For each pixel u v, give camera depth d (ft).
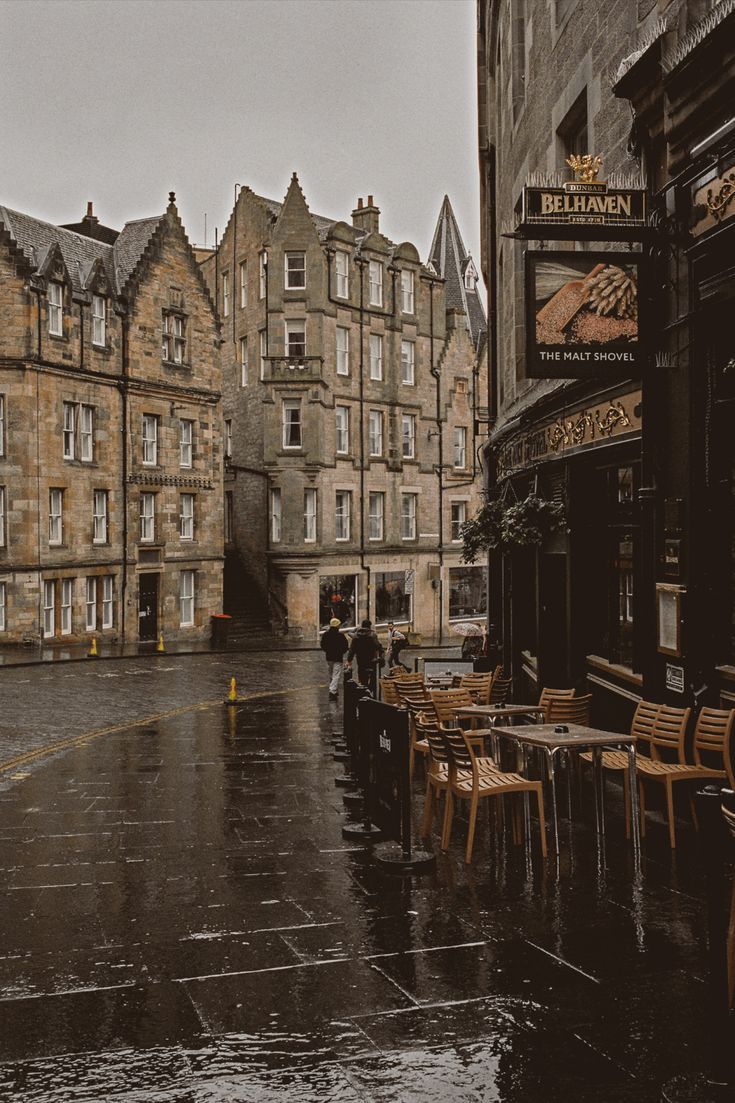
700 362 28.04
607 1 37.01
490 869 24.75
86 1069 14.34
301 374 142.61
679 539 29.01
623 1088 13.64
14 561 105.91
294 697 71.61
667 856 25.46
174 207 128.88
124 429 120.57
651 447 30.76
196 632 131.85
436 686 48.98
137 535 122.83
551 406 44.06
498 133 68.33
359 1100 13.41
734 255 26.11
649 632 31.27
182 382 130.11
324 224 161.99
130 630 121.80
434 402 168.35
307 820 31.65
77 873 25.52
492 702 43.11
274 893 23.31
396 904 22.12
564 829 28.58
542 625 48.52
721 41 25.18
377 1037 15.29
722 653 28.43
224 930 20.62
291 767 42.29
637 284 30.22
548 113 46.98
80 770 42.06
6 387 105.81
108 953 19.31
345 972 18.01
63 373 110.83
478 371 177.17
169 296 127.85
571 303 30.19
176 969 18.34
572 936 19.63
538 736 25.86
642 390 30.81
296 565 142.51
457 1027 15.60
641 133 31.32
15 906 22.65
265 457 143.74
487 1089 13.66
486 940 19.54
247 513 151.74
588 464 42.06
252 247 152.15
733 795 13.35
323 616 147.13
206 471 134.31
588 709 33.81
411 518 165.27
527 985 17.21
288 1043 15.11
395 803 25.76
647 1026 15.51
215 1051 14.89
